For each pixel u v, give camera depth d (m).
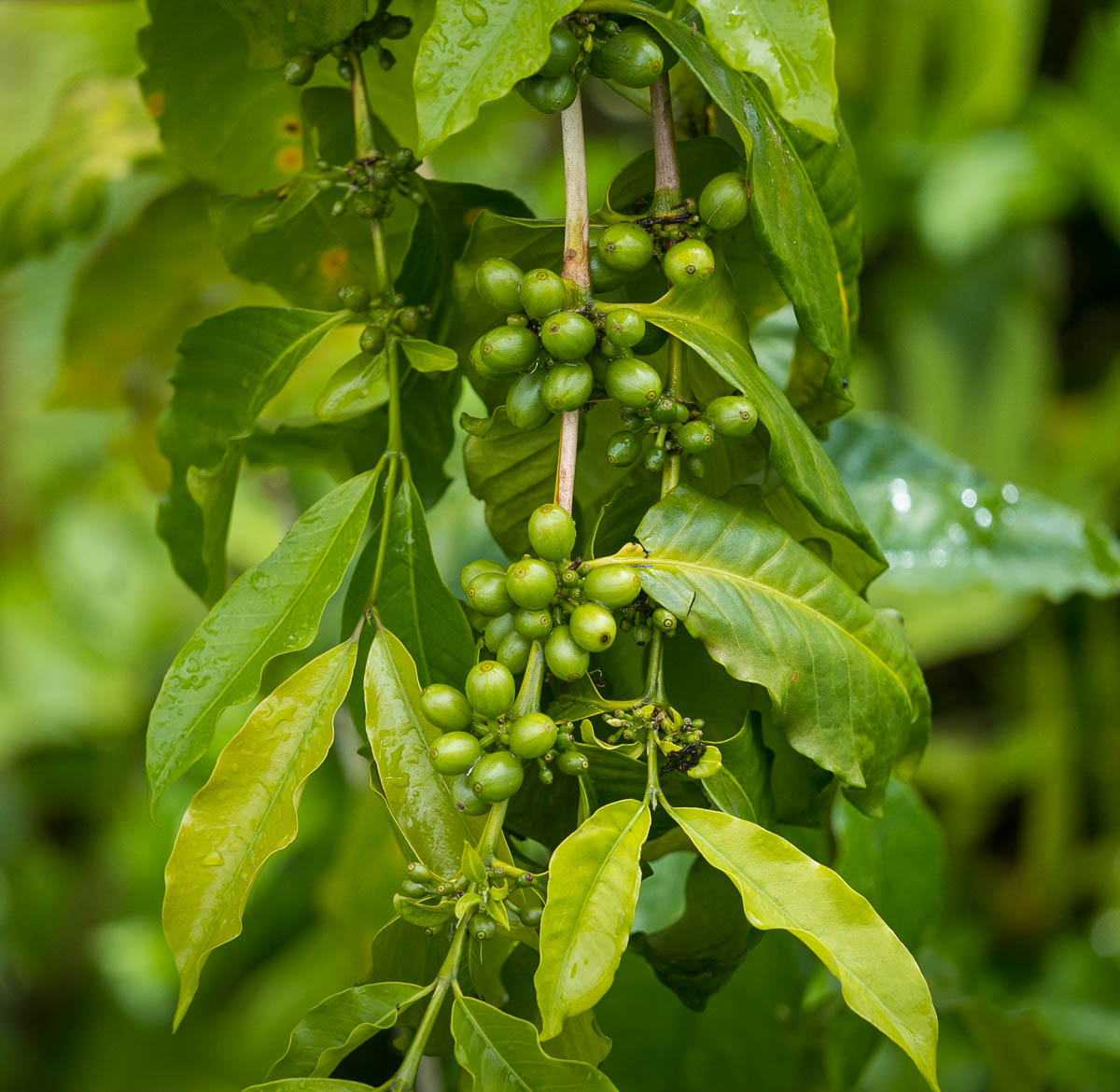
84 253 1.83
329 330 1.08
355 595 1.05
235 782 1.00
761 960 1.20
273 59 1.08
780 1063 1.20
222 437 1.12
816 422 1.12
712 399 1.06
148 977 2.26
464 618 1.04
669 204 1.02
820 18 0.97
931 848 1.18
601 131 2.34
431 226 1.10
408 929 1.01
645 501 1.04
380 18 1.07
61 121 1.36
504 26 0.98
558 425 1.08
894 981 0.97
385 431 1.15
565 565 0.99
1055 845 2.28
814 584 1.02
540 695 1.03
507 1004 1.06
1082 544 1.24
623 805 0.99
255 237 1.16
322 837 2.02
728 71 1.01
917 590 1.23
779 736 1.06
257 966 2.17
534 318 1.01
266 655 1.01
